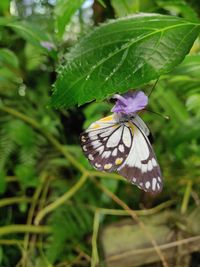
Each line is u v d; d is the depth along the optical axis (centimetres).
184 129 23
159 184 12
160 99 24
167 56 10
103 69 10
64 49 20
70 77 11
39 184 24
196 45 22
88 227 23
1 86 25
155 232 22
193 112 27
